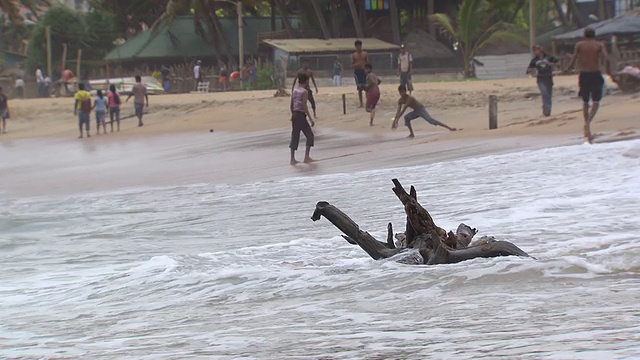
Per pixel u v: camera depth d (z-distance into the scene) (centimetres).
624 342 771
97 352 912
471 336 859
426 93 6888
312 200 2767
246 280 1408
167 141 6388
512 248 1423
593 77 3669
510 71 12206
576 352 741
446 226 1906
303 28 13900
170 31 14225
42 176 4825
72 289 1515
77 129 8006
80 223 2680
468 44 11981
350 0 13050
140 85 7681
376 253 1514
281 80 12106
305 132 4266
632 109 4734
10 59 17850
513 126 4628
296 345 870
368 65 5881
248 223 2388
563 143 3697
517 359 731
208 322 1084
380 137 5203
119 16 16175
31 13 18400
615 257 1309
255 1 13512
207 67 14650
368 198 2686
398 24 13500
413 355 783
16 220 2791
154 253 1973
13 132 8369
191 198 3172
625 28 10706
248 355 833
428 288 1209
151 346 927
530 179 2688
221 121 7188
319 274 1399
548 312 966
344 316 1046
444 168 3269
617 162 2875
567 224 1805
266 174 3931
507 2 12256
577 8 13850
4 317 1269
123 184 4034
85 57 16200
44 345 991
